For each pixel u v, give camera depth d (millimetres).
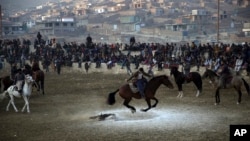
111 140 14516
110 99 18641
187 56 40500
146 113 20266
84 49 48875
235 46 40000
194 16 113938
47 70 47156
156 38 104250
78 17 141375
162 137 14781
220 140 14148
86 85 34469
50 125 17625
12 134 16062
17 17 140000
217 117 18547
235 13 122000
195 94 27156
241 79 22141
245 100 23734
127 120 18438
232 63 35781
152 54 44500
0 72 46719
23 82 21203
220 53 38219
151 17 128875
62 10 159750
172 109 21266
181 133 15375
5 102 25250
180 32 101875
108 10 149750
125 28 119688
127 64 42594
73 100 25766
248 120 17578
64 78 41281
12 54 48562
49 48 50031
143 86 18469
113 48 48906
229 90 28750
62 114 20562
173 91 29156
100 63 45969
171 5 142125
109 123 17734
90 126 17156
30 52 52844
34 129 16875
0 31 71938
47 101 25500
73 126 17250
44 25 113500
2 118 19594
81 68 46969
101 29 119688
